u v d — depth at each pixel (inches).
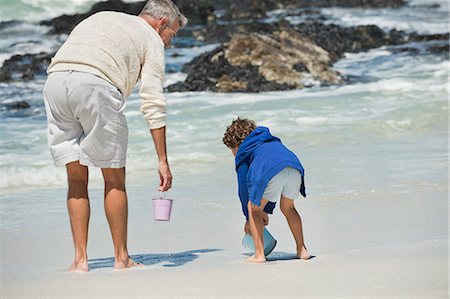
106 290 326.3
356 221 502.9
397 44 1534.2
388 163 695.7
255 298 305.7
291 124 892.0
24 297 320.5
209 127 876.6
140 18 404.2
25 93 1161.4
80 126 387.5
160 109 393.1
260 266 375.9
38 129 906.1
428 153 738.2
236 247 451.2
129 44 388.8
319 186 612.7
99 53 382.3
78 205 394.0
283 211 411.8
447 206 538.0
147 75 392.5
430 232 466.0
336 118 923.4
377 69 1311.5
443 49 1455.5
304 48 1360.7
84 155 383.2
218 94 1125.1
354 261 375.6
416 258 377.7
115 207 390.9
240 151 411.8
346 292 313.3
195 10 1748.3
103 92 378.6
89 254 443.5
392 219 504.7
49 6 1708.9
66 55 383.6
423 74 1243.8
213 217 533.0
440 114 935.7
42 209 568.4
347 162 704.4
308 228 488.4
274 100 1058.1
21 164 713.0
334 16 1755.7
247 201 410.9
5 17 1628.9
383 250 404.8
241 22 1721.2
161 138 394.9
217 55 1237.1
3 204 584.1
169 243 463.8
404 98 1042.7
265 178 396.2
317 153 749.3
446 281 329.7
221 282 335.0
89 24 391.2
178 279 343.3
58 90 379.6
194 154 745.0
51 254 444.5
